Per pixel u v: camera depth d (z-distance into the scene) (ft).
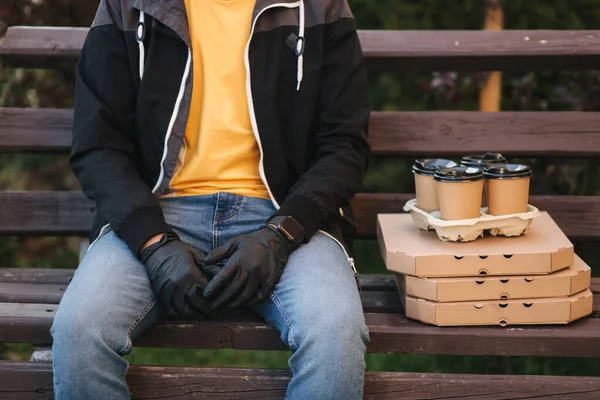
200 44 8.80
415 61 10.77
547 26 14.15
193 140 8.89
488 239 8.79
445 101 14.93
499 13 13.26
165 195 9.00
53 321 7.97
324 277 8.02
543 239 8.75
